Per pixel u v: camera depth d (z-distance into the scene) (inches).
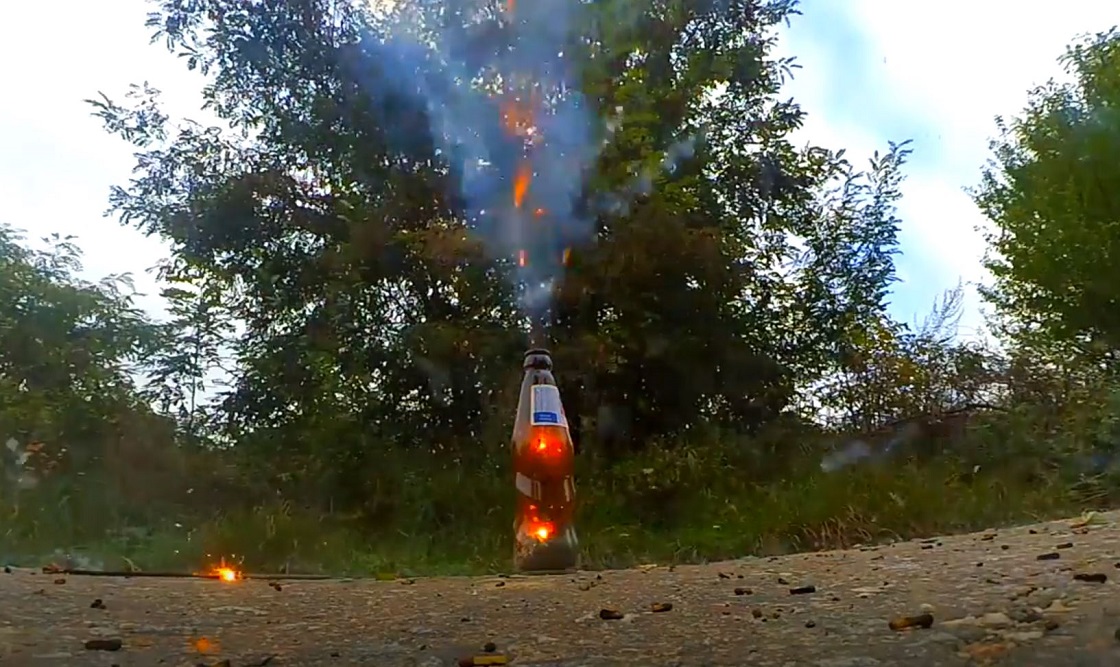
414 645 94.6
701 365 342.6
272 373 343.9
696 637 91.4
